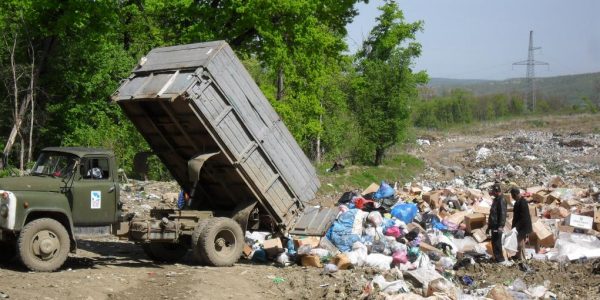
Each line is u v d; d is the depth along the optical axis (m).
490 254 15.59
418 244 15.00
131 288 10.80
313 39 28.39
